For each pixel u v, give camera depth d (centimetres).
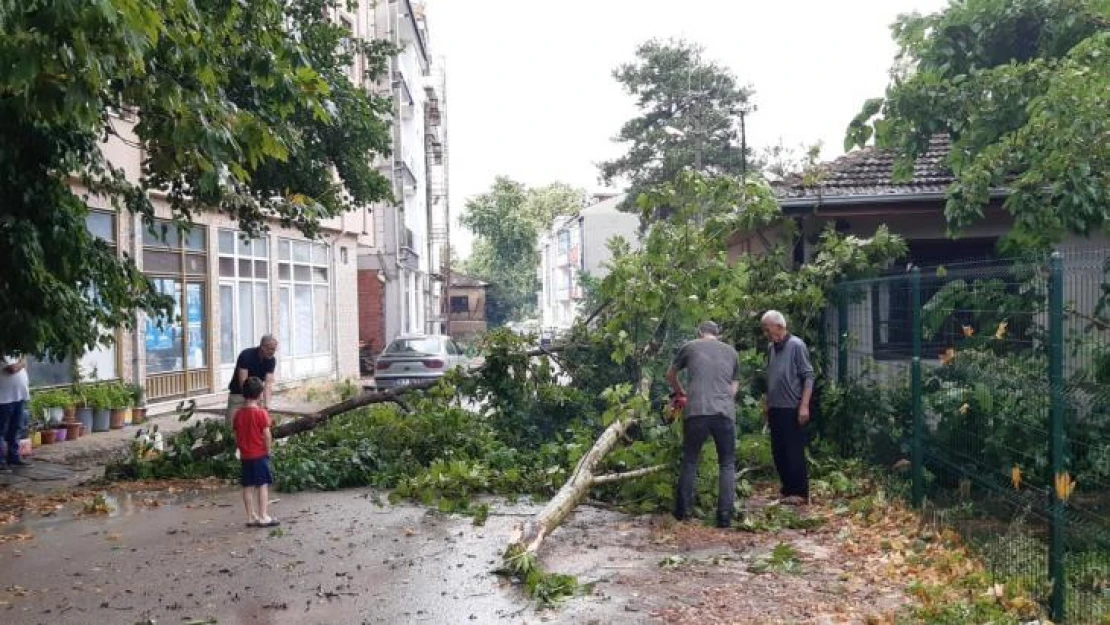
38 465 1420
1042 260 769
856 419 1082
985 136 1150
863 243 1213
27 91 773
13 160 1053
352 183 1675
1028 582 652
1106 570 639
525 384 1261
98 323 1225
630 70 4828
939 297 864
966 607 627
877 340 1022
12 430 1399
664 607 649
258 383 949
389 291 4281
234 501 1086
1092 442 688
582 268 6581
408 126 4934
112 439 1719
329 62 1598
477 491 1093
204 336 2359
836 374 1163
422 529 910
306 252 3056
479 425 1241
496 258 10381
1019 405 718
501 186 10369
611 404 1023
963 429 805
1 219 1048
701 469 973
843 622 614
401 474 1159
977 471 774
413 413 1256
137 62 689
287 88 978
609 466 1017
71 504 1080
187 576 760
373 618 645
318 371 3141
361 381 3356
